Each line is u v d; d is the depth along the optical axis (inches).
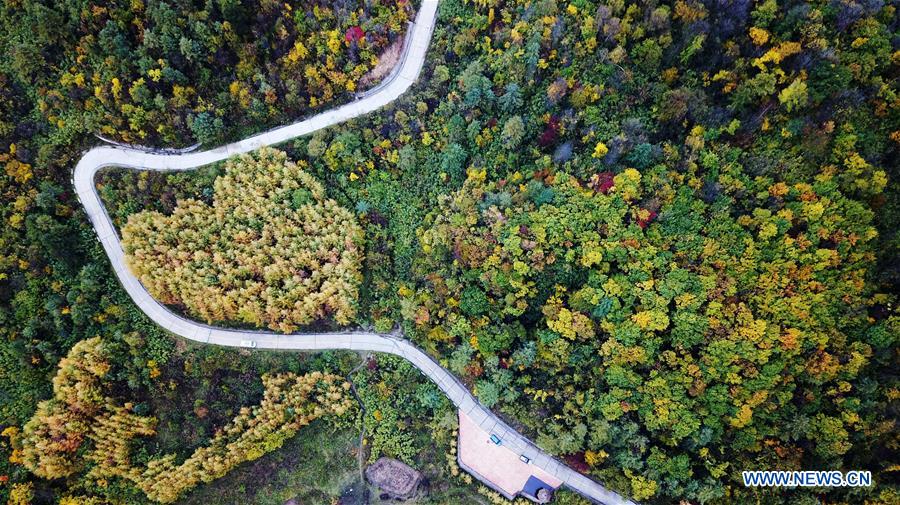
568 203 3085.6
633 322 2913.4
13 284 3262.8
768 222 2775.6
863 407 2630.4
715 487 2797.7
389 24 3380.9
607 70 3053.6
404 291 3427.7
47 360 3272.6
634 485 2908.5
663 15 2881.4
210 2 3169.3
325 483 3420.3
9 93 3309.5
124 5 3171.8
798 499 2682.1
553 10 3129.9
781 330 2736.2
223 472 3334.2
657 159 2999.5
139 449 3341.5
